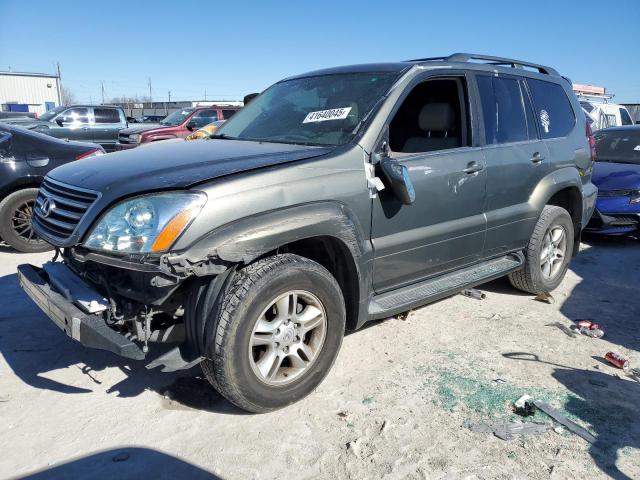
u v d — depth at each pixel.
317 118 3.75
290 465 2.64
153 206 2.66
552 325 4.36
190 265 2.59
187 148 3.51
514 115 4.55
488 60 4.52
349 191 3.20
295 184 2.98
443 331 4.18
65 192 3.06
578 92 17.77
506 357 3.77
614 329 4.32
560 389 3.34
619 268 6.12
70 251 3.02
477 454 2.72
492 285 5.35
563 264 5.13
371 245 3.39
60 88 47.41
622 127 8.74
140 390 3.29
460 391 3.30
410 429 2.92
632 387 3.39
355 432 2.89
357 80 3.92
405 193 3.31
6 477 2.54
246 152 3.27
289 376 3.07
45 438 2.82
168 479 2.54
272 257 2.96
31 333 4.04
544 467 2.63
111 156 3.49
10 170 6.01
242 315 2.76
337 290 3.17
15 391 3.26
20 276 3.36
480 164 4.05
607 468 2.63
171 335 2.99
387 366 3.60
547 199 4.73
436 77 3.93
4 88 44.25
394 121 4.48
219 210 2.70
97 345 2.65
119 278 2.81
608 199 7.05
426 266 3.84
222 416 3.03
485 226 4.18
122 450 2.74
